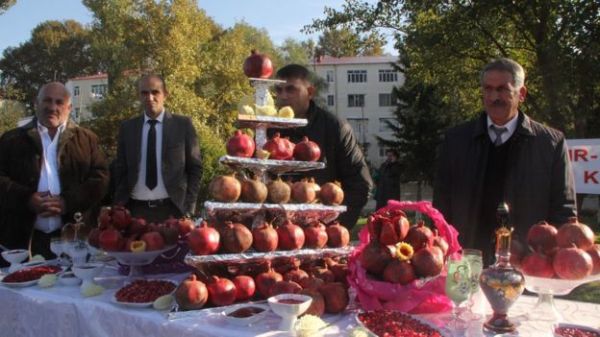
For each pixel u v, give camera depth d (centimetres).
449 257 206
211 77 2409
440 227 221
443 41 1109
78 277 256
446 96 1359
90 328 220
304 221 248
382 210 226
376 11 1201
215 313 203
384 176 1192
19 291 252
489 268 187
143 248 251
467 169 296
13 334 254
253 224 240
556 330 176
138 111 2089
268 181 250
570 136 1052
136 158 440
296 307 183
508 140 288
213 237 211
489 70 279
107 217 262
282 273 228
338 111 4831
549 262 187
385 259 203
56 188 392
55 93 391
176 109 2020
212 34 2609
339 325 195
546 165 283
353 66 4844
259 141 251
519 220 282
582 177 645
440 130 2094
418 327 179
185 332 192
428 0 1098
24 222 377
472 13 1035
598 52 891
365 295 206
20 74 4697
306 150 244
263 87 252
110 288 253
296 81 324
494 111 279
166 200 439
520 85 277
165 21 2109
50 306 236
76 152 399
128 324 209
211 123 2370
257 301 213
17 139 394
